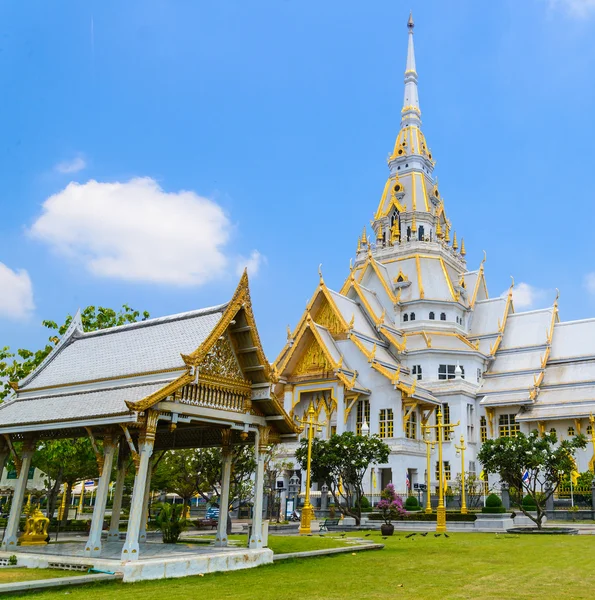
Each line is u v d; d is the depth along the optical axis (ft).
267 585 51.70
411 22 357.61
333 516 170.81
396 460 205.05
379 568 65.36
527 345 252.42
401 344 248.11
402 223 297.74
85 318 138.31
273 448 199.11
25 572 53.26
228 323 63.87
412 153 311.27
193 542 77.92
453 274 286.87
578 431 210.59
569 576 60.54
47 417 63.36
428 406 227.61
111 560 54.65
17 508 67.62
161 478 150.71
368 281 284.20
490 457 135.33
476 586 53.36
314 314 245.24
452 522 141.49
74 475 136.36
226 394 66.08
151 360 65.10
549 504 162.50
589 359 236.63
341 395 219.61
